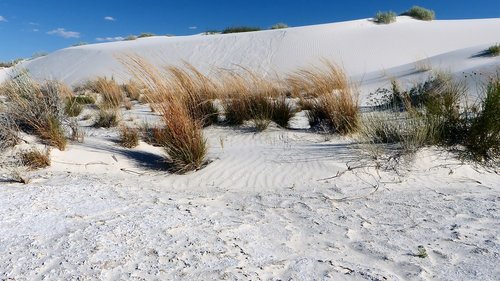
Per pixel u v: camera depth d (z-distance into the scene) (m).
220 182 5.15
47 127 6.27
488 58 15.81
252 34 31.58
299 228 3.45
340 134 7.13
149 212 3.67
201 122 7.42
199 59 28.44
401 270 2.66
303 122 8.53
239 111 8.14
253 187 4.91
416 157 5.51
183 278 2.46
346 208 4.00
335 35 28.97
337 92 7.98
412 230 3.37
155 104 6.51
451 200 4.18
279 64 25.67
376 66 23.72
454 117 6.11
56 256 2.68
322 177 5.11
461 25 28.77
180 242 2.98
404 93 9.49
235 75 8.87
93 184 4.69
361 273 2.59
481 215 3.70
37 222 3.29
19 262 2.59
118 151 6.36
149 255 2.75
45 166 5.47
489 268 2.65
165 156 5.94
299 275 2.55
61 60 32.19
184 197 4.40
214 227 3.35
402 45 26.11
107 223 3.31
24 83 6.72
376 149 5.68
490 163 5.50
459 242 3.09
